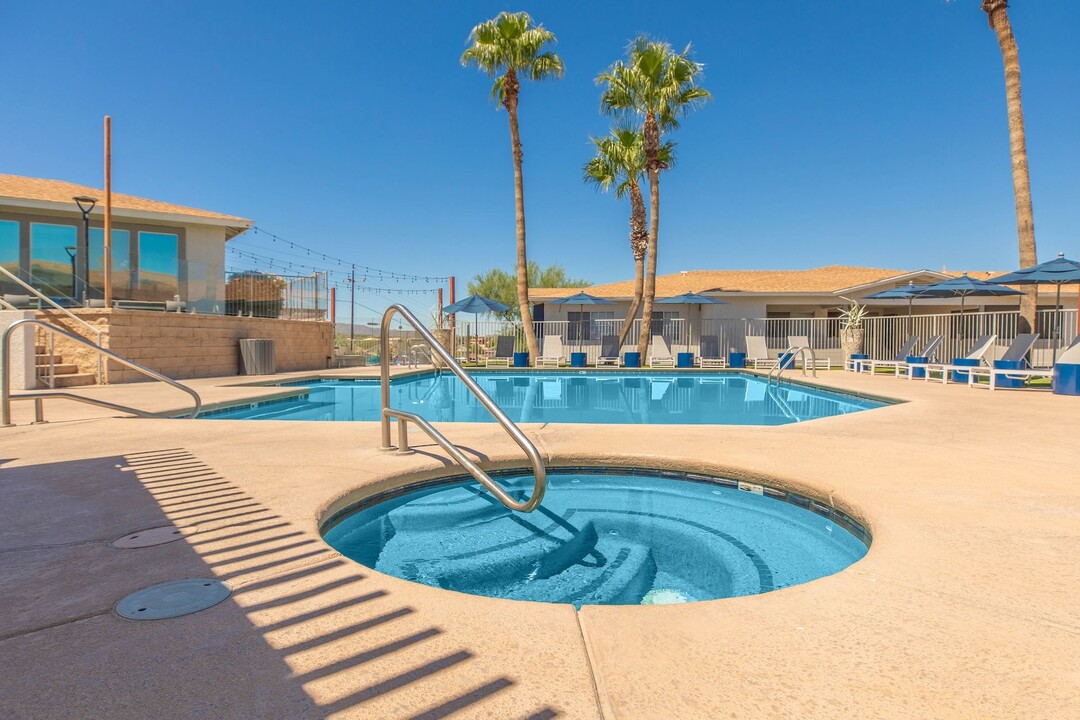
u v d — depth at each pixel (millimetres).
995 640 1696
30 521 2775
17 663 1545
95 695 1404
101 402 6195
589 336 24297
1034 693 1430
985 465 4043
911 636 1722
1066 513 2936
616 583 2803
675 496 4191
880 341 20828
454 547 3260
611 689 1450
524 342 23797
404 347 21109
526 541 3338
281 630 1742
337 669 1532
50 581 2086
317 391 12789
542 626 1790
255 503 3082
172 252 17188
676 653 1627
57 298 11898
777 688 1455
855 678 1498
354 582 2107
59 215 15633
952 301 21266
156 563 2264
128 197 17906
